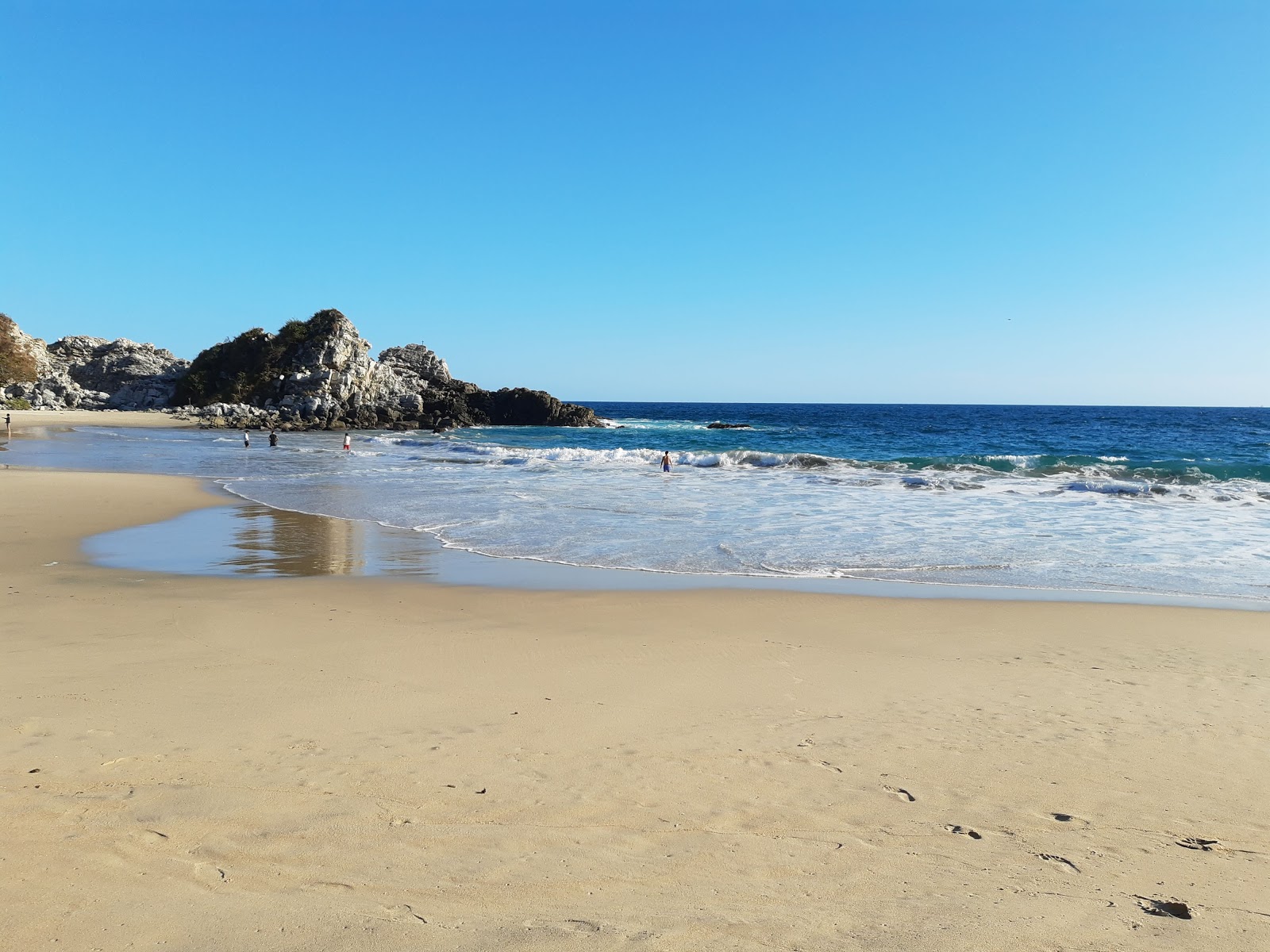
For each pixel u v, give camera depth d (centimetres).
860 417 11425
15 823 384
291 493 2192
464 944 300
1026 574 1179
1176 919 330
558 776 462
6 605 893
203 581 1074
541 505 1941
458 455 3831
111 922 309
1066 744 530
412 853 368
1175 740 540
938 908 333
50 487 2214
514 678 661
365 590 1022
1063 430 6550
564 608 935
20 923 306
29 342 10588
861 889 348
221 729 522
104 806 404
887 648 779
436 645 760
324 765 467
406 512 1816
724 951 299
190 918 312
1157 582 1127
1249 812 433
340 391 8200
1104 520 1695
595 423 8306
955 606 962
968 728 559
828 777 471
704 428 7794
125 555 1273
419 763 474
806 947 303
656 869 360
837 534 1523
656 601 978
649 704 599
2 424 6531
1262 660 747
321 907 322
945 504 1959
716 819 413
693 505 1934
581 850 376
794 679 673
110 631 783
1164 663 735
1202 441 4897
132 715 545
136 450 4141
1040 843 394
